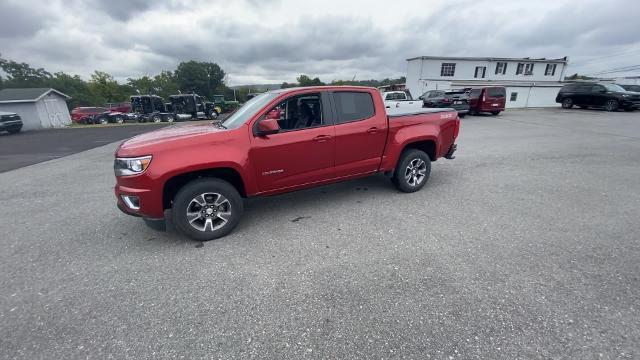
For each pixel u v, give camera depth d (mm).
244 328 2145
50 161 8914
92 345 2023
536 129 12484
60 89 66688
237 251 3201
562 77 36938
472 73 34375
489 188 5062
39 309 2383
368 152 4250
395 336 2041
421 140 4625
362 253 3100
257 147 3451
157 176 3045
